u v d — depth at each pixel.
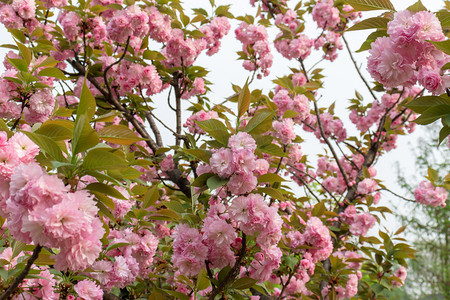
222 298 2.37
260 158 2.40
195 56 4.54
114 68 4.24
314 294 4.82
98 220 1.41
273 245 2.50
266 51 5.48
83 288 2.44
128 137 1.69
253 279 2.33
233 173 2.01
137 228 3.25
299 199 4.41
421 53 1.74
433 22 1.69
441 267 14.46
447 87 1.77
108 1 4.35
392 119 6.73
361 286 5.91
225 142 2.15
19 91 3.07
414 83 1.86
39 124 2.01
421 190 6.49
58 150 1.48
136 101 4.31
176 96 4.59
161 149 3.83
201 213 2.97
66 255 1.35
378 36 1.94
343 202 6.03
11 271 2.01
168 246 3.95
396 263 5.13
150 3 4.25
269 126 2.27
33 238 1.29
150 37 4.22
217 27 5.07
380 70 1.78
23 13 4.03
